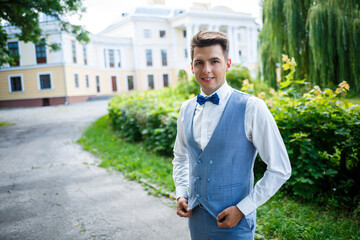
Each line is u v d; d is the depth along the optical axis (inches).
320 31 349.7
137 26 1409.9
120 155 245.4
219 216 52.6
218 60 55.0
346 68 345.7
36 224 129.4
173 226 122.7
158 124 249.6
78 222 130.2
